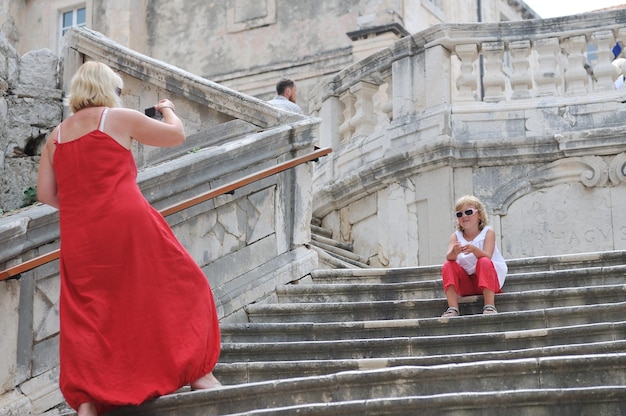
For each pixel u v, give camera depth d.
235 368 6.98
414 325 7.68
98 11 23.98
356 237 13.18
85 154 6.19
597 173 12.12
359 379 6.04
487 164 12.45
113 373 5.97
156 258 6.16
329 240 12.84
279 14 22.56
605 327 6.98
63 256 6.15
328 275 9.08
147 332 6.06
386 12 21.31
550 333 7.06
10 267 6.87
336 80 14.09
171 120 6.54
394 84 13.19
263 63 22.50
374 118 13.77
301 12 22.30
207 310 6.27
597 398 5.56
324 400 6.05
